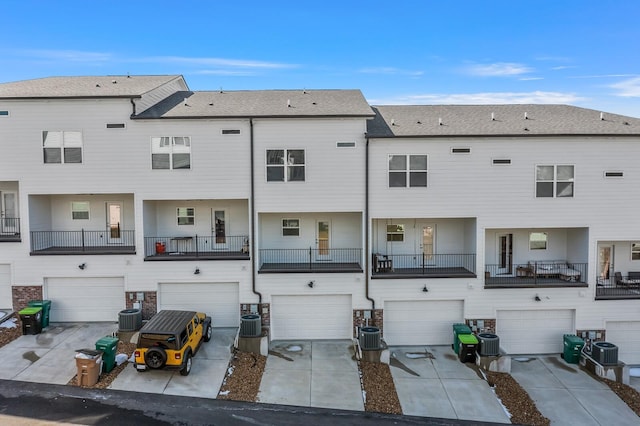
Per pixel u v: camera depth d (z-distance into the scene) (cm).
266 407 1202
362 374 1437
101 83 1939
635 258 1848
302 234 1870
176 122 1675
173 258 1714
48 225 1862
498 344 1526
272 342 1705
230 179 1691
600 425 1205
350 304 1733
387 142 1675
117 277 1747
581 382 1456
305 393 1294
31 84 1894
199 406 1181
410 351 1670
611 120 1809
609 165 1680
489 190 1684
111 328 1697
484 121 1827
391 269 1781
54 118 1667
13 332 1623
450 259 1869
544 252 1873
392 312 1725
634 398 1361
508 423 1191
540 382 1450
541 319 1720
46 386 1242
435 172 1683
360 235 1850
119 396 1207
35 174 1678
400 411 1222
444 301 1725
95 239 1895
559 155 1677
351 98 1966
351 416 1180
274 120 1673
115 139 1673
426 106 2095
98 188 1684
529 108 2047
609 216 1688
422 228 1866
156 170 1684
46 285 1741
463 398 1311
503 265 1870
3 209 1905
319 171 1686
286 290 1714
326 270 1709
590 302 1698
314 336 1742
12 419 1070
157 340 1288
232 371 1398
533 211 1689
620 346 1716
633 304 1692
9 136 1667
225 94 2083
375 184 1686
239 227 1905
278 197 1692
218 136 1680
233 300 1756
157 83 1941
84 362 1251
